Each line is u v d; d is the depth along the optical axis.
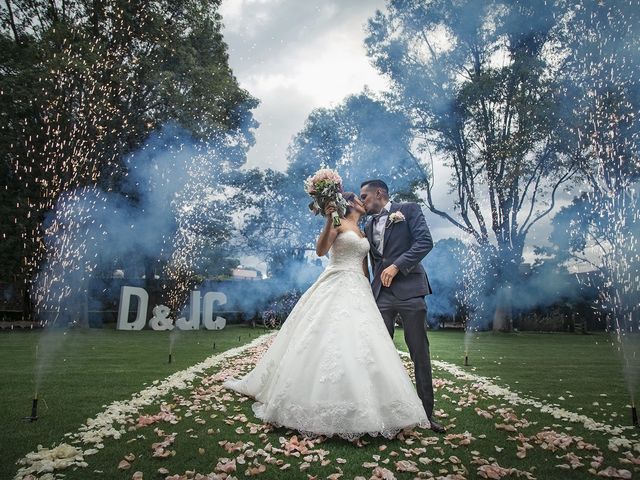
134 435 2.86
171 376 5.27
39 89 15.33
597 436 3.03
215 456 2.49
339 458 2.48
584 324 21.61
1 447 2.58
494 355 8.97
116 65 16.70
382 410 2.78
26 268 16.81
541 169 21.27
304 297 3.48
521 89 19.45
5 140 15.96
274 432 2.95
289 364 3.01
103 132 15.62
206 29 21.06
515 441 2.87
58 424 3.08
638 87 14.65
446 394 4.51
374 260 3.64
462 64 22.50
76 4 17.78
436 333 20.20
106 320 23.34
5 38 17.31
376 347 2.97
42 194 15.62
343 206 3.41
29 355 7.62
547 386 5.09
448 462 2.44
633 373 6.25
